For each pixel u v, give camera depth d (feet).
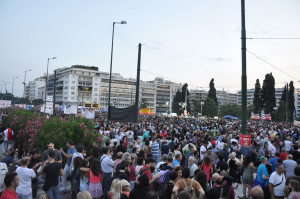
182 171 17.89
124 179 19.33
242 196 30.30
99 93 499.51
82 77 483.51
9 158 27.45
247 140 36.73
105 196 24.89
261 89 266.77
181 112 358.02
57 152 26.43
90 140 37.76
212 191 17.19
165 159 25.73
